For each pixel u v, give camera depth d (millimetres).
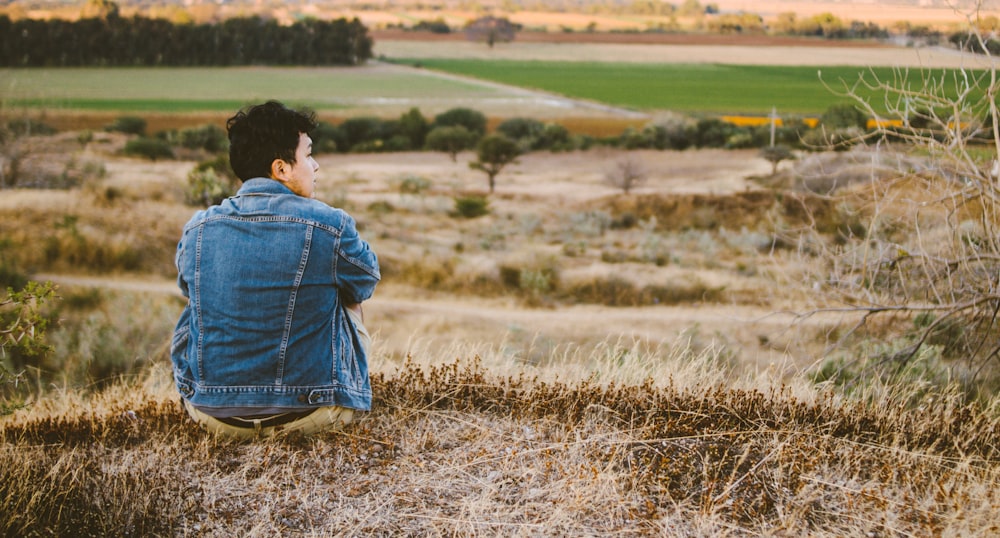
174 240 38625
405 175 77500
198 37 185250
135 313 21391
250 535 1923
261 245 2199
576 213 56969
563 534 1959
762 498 2119
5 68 162000
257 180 2305
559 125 115688
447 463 2326
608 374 3182
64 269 33812
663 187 66125
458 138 102875
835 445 2539
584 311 29109
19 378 2604
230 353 2221
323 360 2291
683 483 2232
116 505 1979
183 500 2049
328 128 107500
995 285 3811
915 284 4273
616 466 2312
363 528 1979
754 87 166875
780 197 47562
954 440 2572
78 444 2453
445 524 2006
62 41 170750
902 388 3311
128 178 58125
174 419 2631
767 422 2660
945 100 3637
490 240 43812
